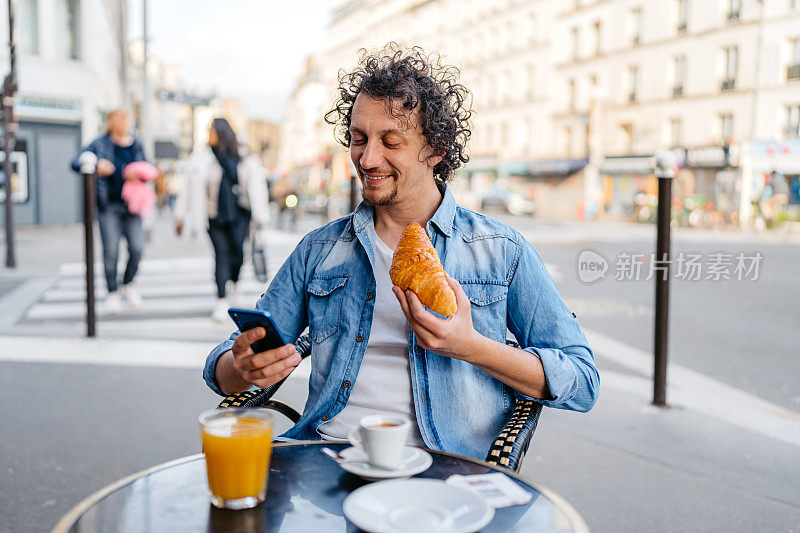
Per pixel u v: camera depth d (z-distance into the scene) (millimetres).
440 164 1963
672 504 3076
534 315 1878
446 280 1515
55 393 4496
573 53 40125
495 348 1635
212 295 8531
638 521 2914
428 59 1919
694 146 31594
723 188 30656
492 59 47031
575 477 3352
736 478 3350
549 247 17453
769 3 29188
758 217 28531
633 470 3434
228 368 1905
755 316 7945
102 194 6922
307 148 88938
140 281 9695
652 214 31812
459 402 1796
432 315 1513
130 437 3805
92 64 21750
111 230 7098
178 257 12719
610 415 4254
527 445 1719
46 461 3469
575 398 1823
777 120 29281
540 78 42375
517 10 44375
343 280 1939
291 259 2072
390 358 1851
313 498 1339
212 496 1314
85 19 20953
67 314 7219
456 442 1797
